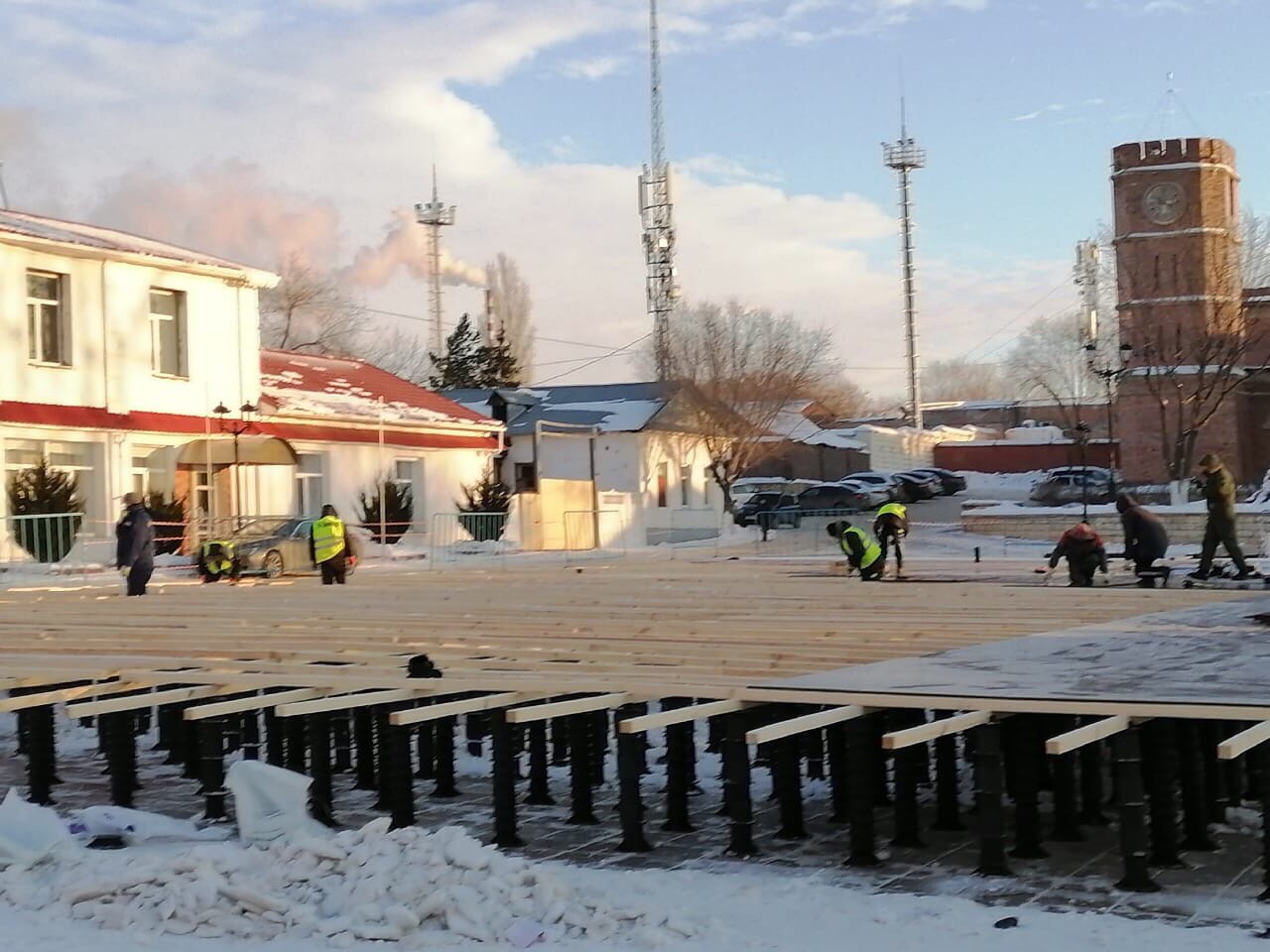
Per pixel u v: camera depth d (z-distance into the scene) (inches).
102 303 1232.2
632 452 1899.6
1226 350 2028.8
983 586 732.7
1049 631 486.9
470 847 288.0
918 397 3184.1
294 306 2871.6
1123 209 2128.4
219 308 1348.4
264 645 479.8
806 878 321.1
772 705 359.6
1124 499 793.6
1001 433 3316.9
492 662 424.2
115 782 420.8
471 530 1519.4
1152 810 330.6
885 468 2768.2
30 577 1047.0
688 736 433.1
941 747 375.2
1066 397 3878.0
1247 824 382.0
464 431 1599.4
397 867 286.2
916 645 442.0
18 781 483.5
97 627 543.5
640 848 351.3
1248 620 517.3
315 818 390.0
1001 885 312.3
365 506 1445.6
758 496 2223.2
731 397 2068.2
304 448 1406.3
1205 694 323.0
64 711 376.8
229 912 277.7
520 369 3112.7
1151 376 2050.9
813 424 2714.1
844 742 386.9
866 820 333.1
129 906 283.1
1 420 1123.3
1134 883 305.1
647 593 702.5
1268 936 267.4
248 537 1184.8
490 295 3065.9
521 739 423.8
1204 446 2132.1
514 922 271.3
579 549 1646.2
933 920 280.8
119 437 1226.6
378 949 264.2
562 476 1923.0
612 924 271.7
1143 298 2108.8
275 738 481.4
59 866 311.9
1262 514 1466.5
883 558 894.4
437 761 438.6
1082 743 287.7
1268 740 288.8
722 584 786.8
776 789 413.7
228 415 1332.4
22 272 1170.0
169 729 508.4
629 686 365.7
